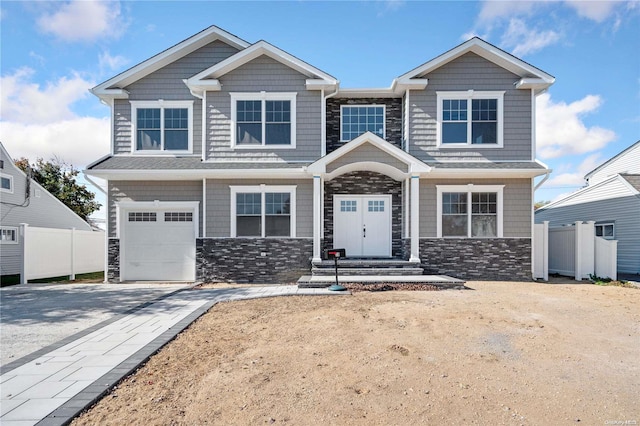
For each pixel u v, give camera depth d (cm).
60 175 2941
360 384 388
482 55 1220
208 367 437
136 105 1262
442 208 1203
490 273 1184
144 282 1194
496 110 1223
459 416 326
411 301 798
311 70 1188
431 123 1221
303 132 1212
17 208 1773
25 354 506
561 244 1338
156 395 365
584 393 371
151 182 1207
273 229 1186
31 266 1237
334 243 1238
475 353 481
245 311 721
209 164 1180
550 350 495
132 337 555
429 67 1192
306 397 359
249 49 1183
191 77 1214
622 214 1617
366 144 1096
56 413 323
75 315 738
